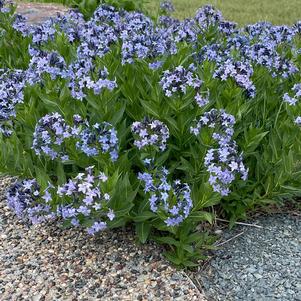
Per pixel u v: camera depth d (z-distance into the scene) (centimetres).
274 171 82
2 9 112
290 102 82
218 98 81
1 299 69
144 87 87
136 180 77
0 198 88
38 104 88
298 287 71
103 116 78
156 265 74
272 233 81
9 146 81
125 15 109
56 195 71
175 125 79
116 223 72
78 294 69
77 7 171
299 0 242
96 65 85
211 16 112
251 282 72
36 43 100
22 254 76
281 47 106
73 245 78
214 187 68
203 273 74
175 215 66
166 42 92
